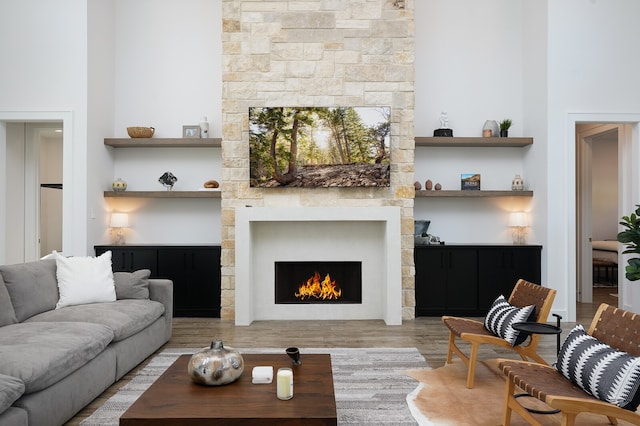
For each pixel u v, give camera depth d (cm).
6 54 497
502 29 564
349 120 489
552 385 215
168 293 408
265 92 499
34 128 570
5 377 206
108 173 544
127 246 509
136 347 339
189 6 562
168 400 198
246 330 456
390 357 364
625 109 502
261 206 502
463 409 265
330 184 494
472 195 528
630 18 505
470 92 564
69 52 495
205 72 562
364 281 509
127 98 560
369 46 499
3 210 523
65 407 243
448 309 514
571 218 501
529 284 329
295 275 522
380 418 254
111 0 550
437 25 564
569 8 502
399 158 502
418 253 514
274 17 498
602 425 247
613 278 826
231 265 502
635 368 192
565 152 502
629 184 524
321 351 382
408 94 500
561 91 502
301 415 184
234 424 181
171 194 525
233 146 501
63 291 349
